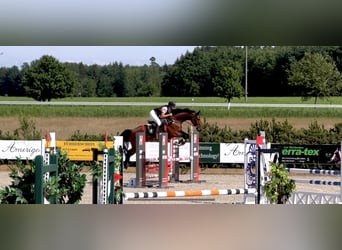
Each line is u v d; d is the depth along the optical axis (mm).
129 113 34750
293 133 22297
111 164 9648
